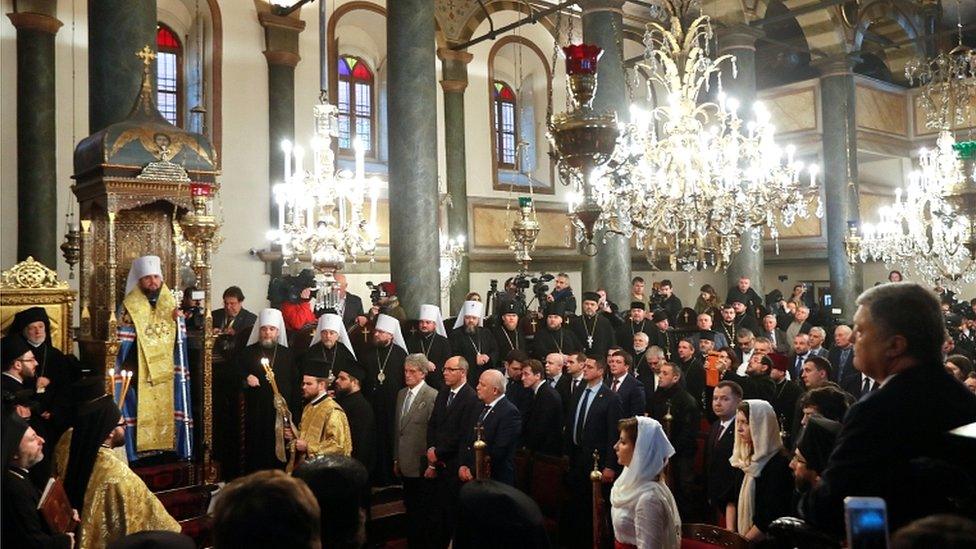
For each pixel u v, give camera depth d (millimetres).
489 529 2449
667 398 7875
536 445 7840
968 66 19578
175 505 7223
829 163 19750
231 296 10609
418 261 10336
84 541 5043
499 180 19828
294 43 16266
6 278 7500
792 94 21016
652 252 10250
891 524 2227
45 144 13242
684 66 9742
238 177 15562
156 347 7512
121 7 8352
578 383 8289
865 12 20219
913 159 22156
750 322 14539
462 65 18703
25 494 4270
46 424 6020
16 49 13227
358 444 7621
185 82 15734
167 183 7832
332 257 9047
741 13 17859
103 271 7977
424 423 7914
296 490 2000
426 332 9773
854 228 14992
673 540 5059
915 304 2498
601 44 13875
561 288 14250
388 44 10578
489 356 10508
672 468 7562
